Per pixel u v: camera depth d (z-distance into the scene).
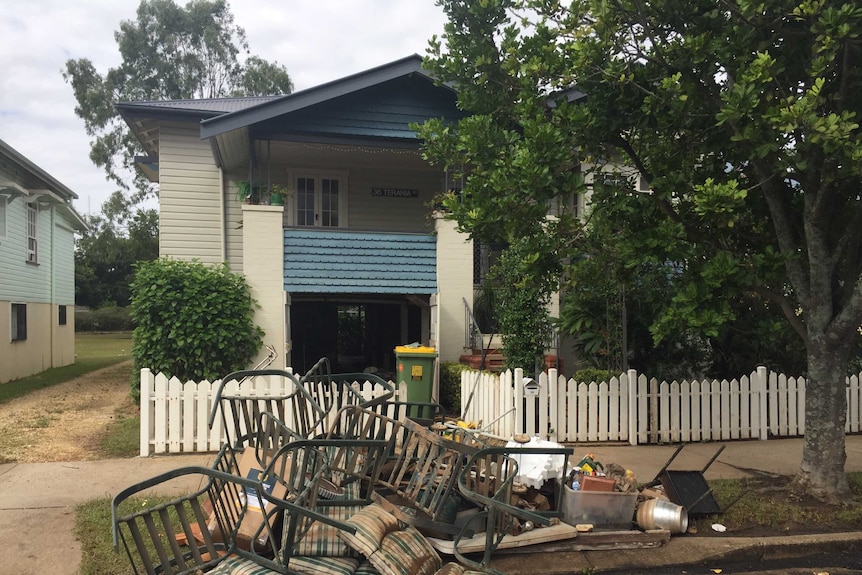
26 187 16.33
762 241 6.73
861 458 7.74
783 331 7.58
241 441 5.02
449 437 5.54
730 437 8.61
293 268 10.74
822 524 5.38
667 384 8.41
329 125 11.42
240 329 9.80
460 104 7.08
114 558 4.33
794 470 7.03
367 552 3.63
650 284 9.06
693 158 6.75
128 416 9.79
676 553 4.80
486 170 6.46
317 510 4.20
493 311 11.27
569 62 6.43
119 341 36.19
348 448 4.57
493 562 4.58
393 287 11.13
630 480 5.47
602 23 6.06
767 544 4.95
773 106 5.43
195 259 10.59
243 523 4.07
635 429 8.23
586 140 6.52
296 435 4.34
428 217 12.54
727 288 5.67
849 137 5.25
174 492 5.80
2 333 14.89
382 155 12.92
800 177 6.02
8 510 5.32
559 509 4.79
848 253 5.93
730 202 5.19
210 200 13.45
